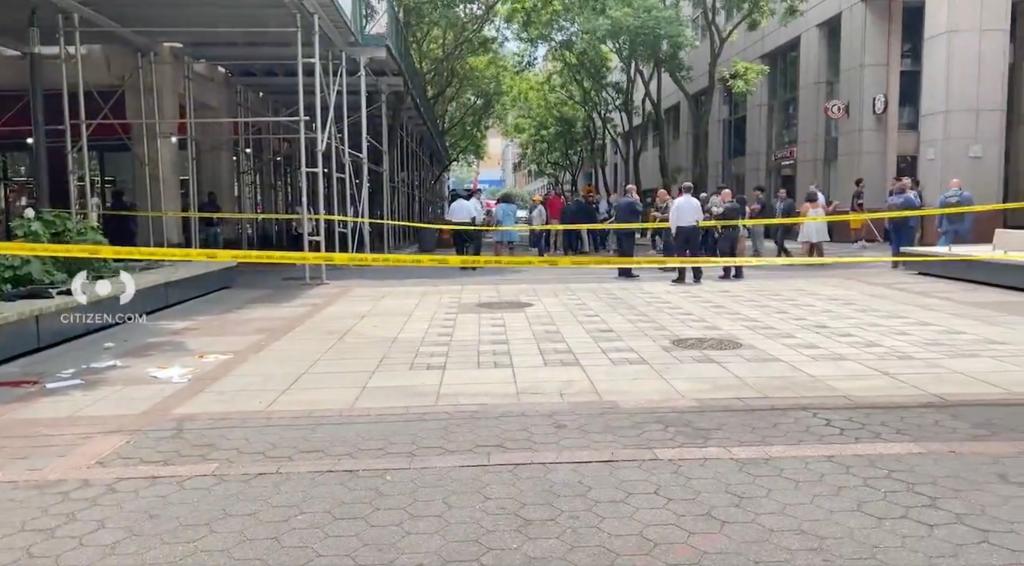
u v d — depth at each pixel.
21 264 8.66
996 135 20.55
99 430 5.41
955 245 15.38
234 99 19.50
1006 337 8.23
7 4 12.77
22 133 17.83
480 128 45.41
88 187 13.54
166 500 4.19
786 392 6.17
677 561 3.44
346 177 15.81
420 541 3.67
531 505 4.05
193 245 17.20
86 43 15.56
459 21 25.55
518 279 14.52
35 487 4.39
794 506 3.98
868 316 9.70
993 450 4.73
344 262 8.87
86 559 3.54
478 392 6.31
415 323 9.62
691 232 13.07
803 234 16.00
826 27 25.88
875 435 5.07
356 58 16.38
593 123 41.09
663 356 7.52
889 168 23.30
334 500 4.16
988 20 20.30
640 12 23.05
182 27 14.28
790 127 28.70
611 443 4.99
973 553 3.46
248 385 6.64
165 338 8.78
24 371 7.19
